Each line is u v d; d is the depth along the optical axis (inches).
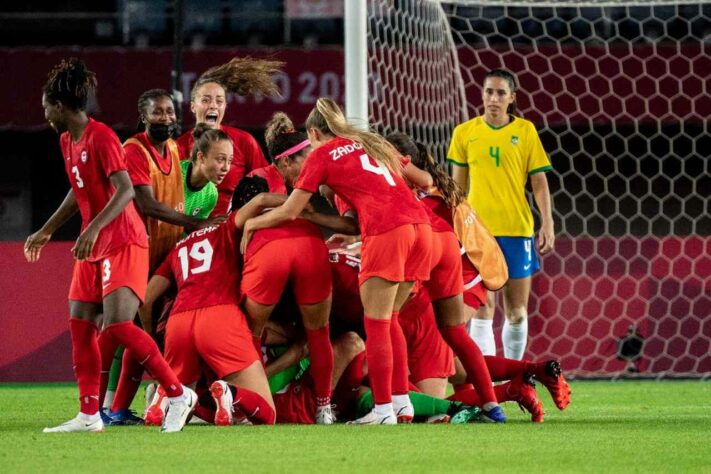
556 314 1550.2
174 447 661.3
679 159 2122.3
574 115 1948.8
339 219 852.6
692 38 2148.1
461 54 1934.1
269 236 835.4
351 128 850.8
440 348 901.8
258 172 919.7
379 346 817.5
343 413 901.2
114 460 604.1
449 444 679.1
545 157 1157.1
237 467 574.9
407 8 1398.9
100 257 757.3
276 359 876.6
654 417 935.7
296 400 877.8
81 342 767.7
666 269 1550.2
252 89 1052.5
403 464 587.8
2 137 2201.0
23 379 1428.4
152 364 758.5
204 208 957.8
